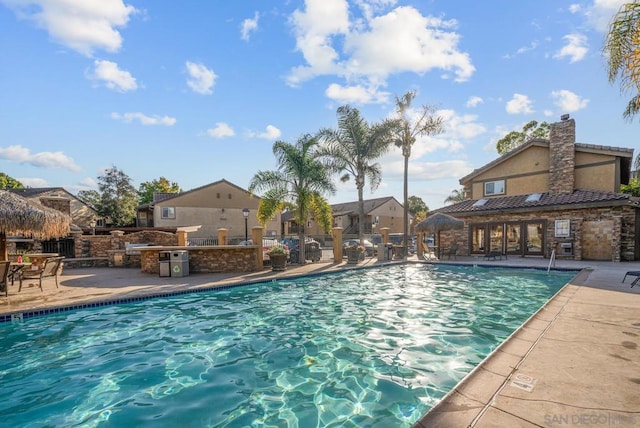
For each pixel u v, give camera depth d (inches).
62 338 220.7
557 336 165.6
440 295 350.0
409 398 141.6
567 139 650.8
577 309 219.6
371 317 267.0
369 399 141.6
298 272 471.5
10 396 147.7
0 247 367.9
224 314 277.1
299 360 184.2
